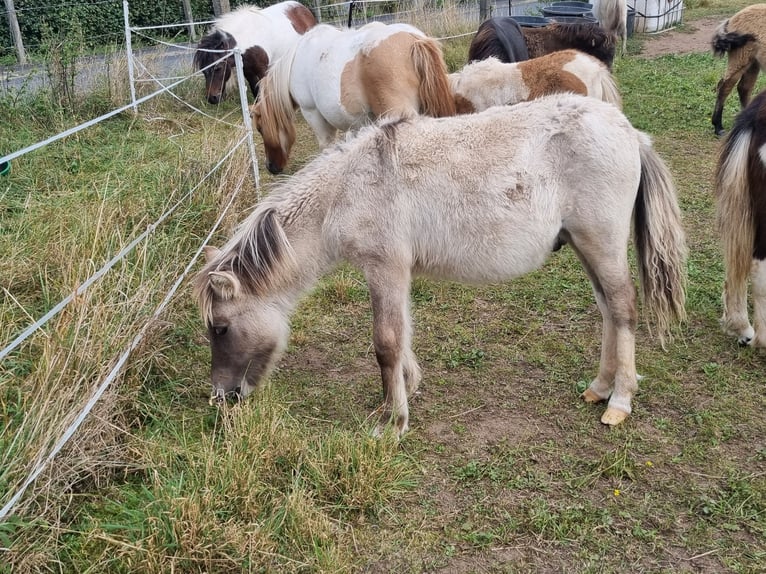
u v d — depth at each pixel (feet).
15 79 36.24
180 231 15.92
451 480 10.24
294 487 9.48
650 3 44.91
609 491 9.85
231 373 11.10
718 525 9.14
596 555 8.78
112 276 12.98
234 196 17.52
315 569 8.57
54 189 19.84
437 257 10.71
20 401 9.99
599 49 26.35
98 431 10.17
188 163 18.93
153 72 32.35
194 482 9.44
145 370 12.53
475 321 14.88
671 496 9.70
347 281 16.44
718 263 16.39
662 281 10.98
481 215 10.27
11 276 14.23
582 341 13.85
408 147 10.44
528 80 18.76
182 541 8.46
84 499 9.85
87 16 49.88
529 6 52.85
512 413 11.76
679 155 23.20
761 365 12.51
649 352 13.23
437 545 9.07
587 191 10.24
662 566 8.57
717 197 12.53
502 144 10.30
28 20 48.14
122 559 8.55
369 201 10.47
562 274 16.67
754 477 9.89
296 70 20.29
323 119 20.67
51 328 11.83
